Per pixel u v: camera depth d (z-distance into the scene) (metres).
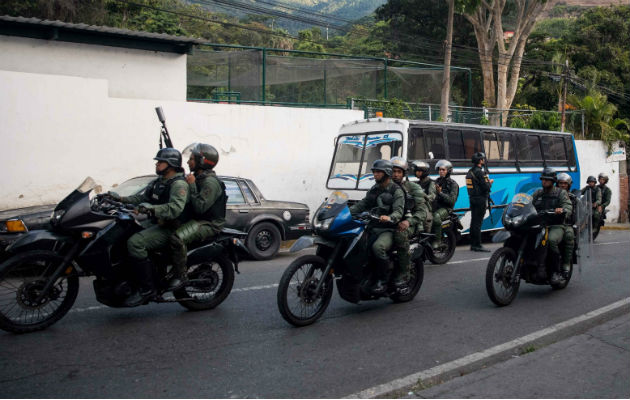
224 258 6.54
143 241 5.55
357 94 19.22
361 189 11.67
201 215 6.05
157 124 12.32
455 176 12.66
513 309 6.87
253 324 5.88
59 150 11.13
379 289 6.36
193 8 44.06
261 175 13.86
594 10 40.50
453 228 10.45
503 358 5.12
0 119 10.50
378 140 11.80
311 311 6.21
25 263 5.25
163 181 5.89
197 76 16.92
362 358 4.90
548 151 15.78
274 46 45.19
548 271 7.79
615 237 17.22
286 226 10.71
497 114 24.27
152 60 14.06
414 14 38.84
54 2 22.08
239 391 4.09
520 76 38.94
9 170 10.61
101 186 11.60
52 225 5.42
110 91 13.48
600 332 6.07
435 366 4.73
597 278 9.07
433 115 21.88
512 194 14.31
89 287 7.49
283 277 5.68
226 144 13.30
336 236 5.91
